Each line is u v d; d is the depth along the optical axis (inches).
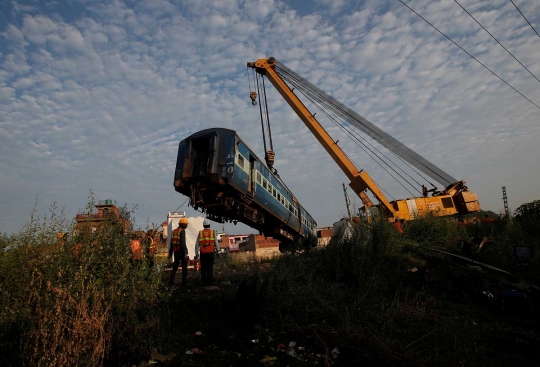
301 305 288.5
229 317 271.6
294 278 351.3
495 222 622.8
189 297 304.8
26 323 176.9
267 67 909.8
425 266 409.1
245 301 281.6
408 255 453.4
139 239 271.1
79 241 232.1
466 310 309.7
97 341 180.9
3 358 162.1
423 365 196.2
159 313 233.5
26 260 211.0
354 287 359.9
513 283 358.6
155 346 207.8
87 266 216.2
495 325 273.3
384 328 252.8
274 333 250.1
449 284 366.6
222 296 292.5
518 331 255.9
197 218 677.3
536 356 212.8
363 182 868.0
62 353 165.9
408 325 264.7
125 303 214.8
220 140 496.1
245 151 535.8
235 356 213.6
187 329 245.3
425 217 640.4
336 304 299.0
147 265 251.6
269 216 679.7
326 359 206.5
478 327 266.5
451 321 272.2
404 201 894.4
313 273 390.9
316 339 233.1
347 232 558.3
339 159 879.1
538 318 288.0
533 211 607.8
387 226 515.8
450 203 904.3
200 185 491.2
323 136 880.3
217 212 555.2
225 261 666.2
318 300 298.2
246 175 526.9
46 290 190.9
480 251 470.3
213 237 382.0
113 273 226.5
